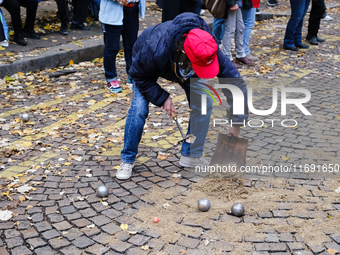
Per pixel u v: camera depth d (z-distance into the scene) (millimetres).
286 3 13242
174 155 3939
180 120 4766
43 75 6258
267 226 2797
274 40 8969
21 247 2592
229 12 6562
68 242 2645
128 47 5707
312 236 2684
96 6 8523
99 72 6609
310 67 6828
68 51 6793
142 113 3381
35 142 4125
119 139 4281
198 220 2881
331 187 3295
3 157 3844
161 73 3018
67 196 3201
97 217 2926
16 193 3227
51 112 4980
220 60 3062
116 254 2535
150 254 2525
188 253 2535
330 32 9797
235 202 3125
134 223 2859
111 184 3393
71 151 3986
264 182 3385
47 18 8758
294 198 3150
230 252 2539
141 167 3697
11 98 5379
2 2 6496
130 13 5359
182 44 2643
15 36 6848
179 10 5777
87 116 4887
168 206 3066
